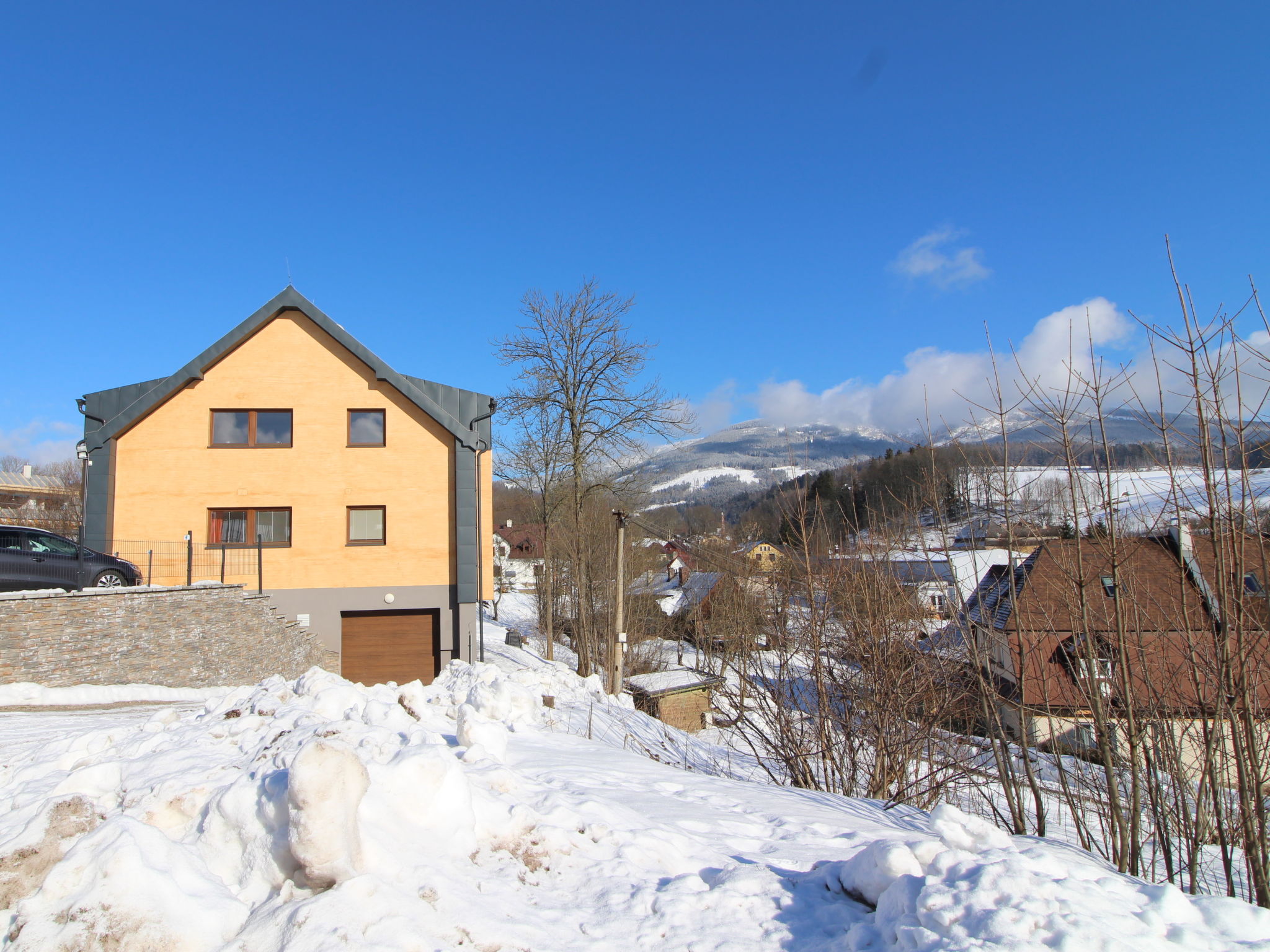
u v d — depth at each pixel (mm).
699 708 22688
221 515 19875
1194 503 6160
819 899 3639
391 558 20125
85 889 2836
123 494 19531
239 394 20109
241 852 3277
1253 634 5941
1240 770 5777
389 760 3871
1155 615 6582
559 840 3889
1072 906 3062
